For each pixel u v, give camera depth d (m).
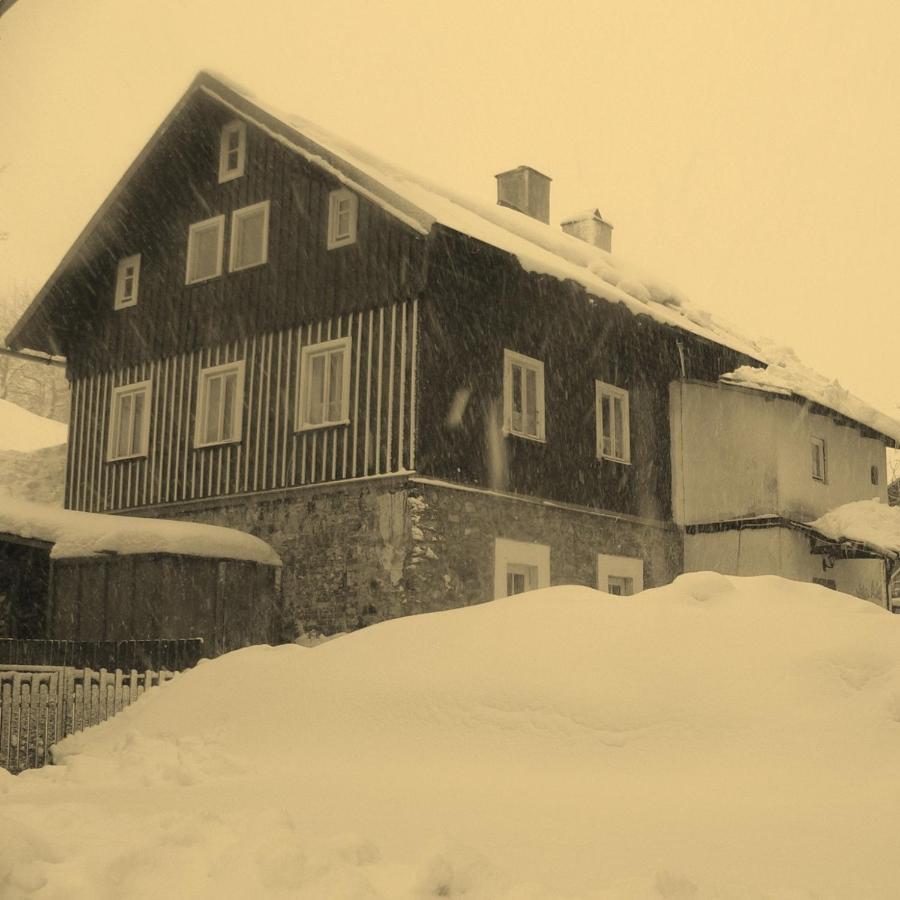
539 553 17.67
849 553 21.22
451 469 16.31
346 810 6.09
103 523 16.25
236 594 16.58
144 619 15.73
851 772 6.93
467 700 8.60
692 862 4.74
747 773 7.12
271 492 17.44
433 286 16.34
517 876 4.48
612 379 20.00
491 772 7.71
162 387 19.55
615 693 8.16
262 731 9.21
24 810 5.79
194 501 18.58
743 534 20.33
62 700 11.49
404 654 9.62
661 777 7.26
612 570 19.20
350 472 16.50
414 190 18.89
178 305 19.56
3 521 15.55
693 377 21.50
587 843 5.13
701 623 8.81
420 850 4.91
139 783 7.85
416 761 8.20
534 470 17.83
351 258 17.11
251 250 18.75
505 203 25.77
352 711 9.01
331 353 17.28
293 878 4.06
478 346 17.08
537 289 17.84
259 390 18.02
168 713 10.22
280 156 18.44
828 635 8.33
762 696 7.80
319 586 16.58
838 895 4.23
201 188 19.61
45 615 17.31
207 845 4.53
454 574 16.12
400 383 16.19
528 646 9.09
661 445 21.12
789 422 20.59
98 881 4.05
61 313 21.02
